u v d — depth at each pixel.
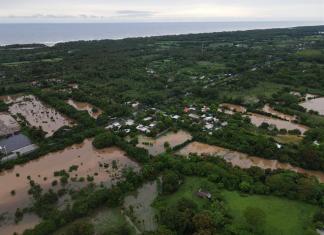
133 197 113.50
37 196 112.88
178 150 146.00
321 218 98.06
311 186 110.19
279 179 113.94
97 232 95.75
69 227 96.88
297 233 94.31
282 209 104.62
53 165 135.25
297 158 134.62
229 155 141.38
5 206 108.88
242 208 104.62
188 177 123.25
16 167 133.75
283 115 192.00
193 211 99.81
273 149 139.25
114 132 161.25
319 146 139.00
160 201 109.06
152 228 97.62
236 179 116.88
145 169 123.88
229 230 93.19
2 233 96.50
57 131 161.62
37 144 151.75
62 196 113.94
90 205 104.56
